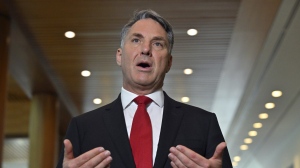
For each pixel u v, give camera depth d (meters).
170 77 10.41
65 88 11.14
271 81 9.59
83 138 1.80
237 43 8.45
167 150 1.72
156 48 1.87
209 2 7.21
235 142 13.99
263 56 8.57
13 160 16.84
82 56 9.21
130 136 1.75
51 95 11.54
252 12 7.20
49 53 9.05
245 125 12.78
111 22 7.83
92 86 10.94
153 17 1.93
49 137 11.47
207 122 1.83
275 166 13.73
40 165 11.45
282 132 12.47
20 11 7.56
